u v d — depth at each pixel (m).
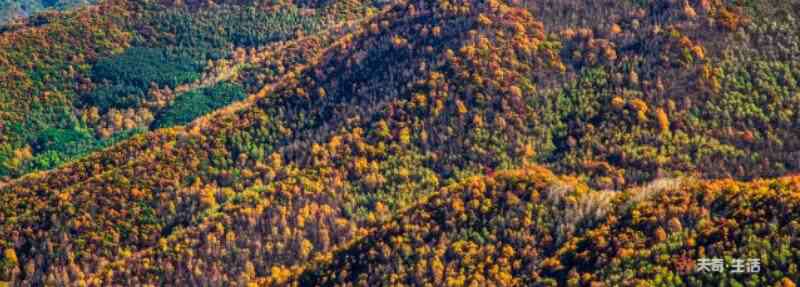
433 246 189.62
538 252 180.62
